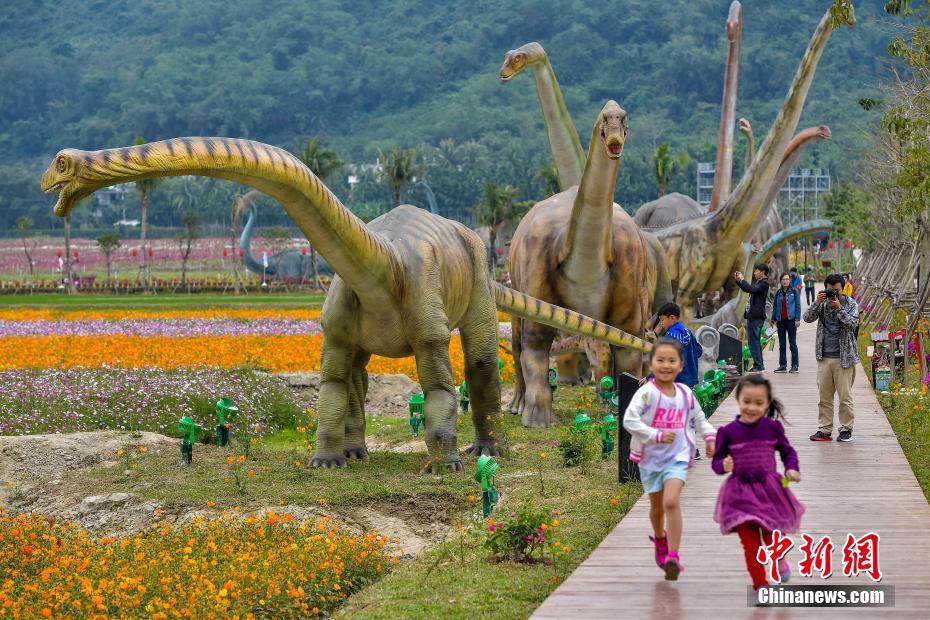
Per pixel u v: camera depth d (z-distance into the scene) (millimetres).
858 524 9031
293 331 30297
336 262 11391
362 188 148625
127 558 9031
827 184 120688
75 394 16328
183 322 33250
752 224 21391
